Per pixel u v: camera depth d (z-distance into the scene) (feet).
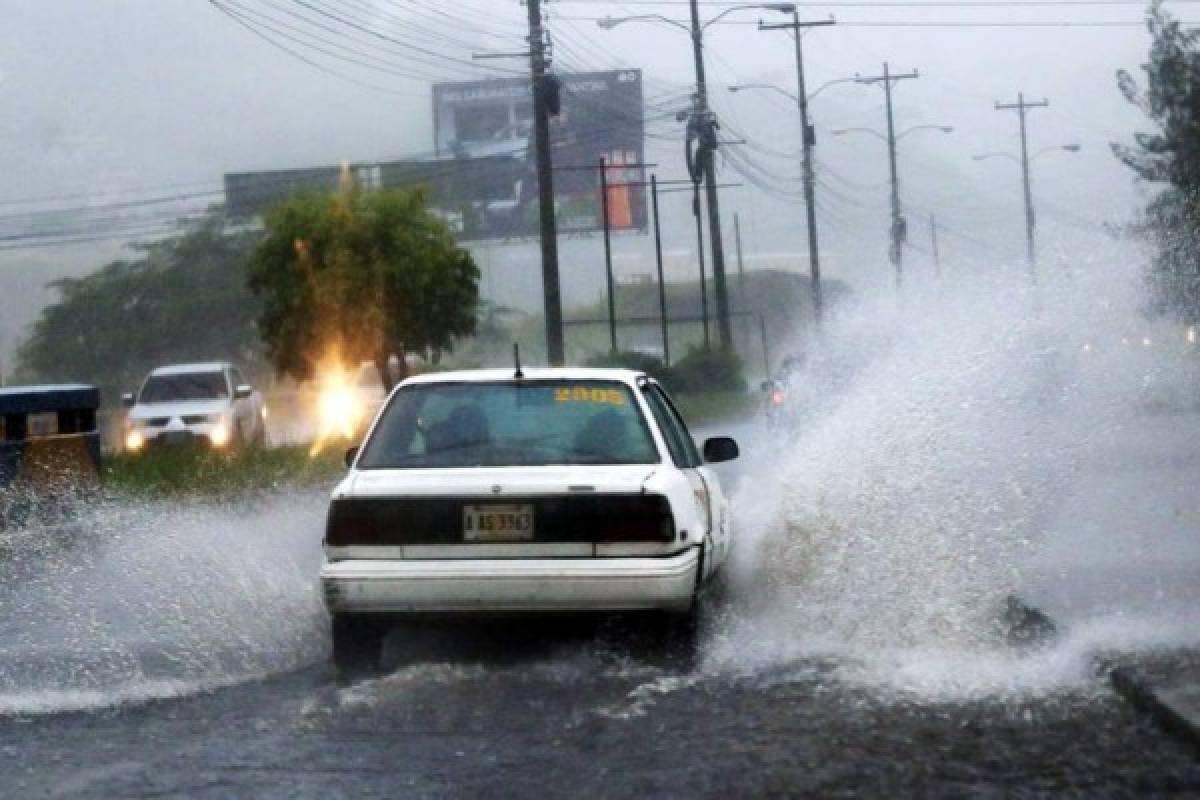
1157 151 230.68
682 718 49.88
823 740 46.78
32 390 126.21
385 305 285.23
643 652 58.08
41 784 43.62
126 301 530.27
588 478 56.44
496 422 60.54
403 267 285.23
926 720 48.88
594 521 55.52
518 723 49.83
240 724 50.65
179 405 211.82
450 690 54.44
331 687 56.13
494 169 598.75
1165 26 231.09
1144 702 48.93
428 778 43.68
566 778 43.45
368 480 57.62
